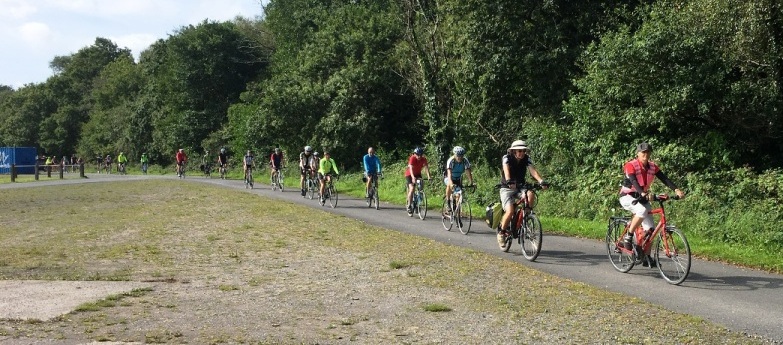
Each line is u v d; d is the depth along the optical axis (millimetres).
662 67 15383
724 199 14062
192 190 28469
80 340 5734
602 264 9867
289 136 38781
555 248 11562
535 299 7387
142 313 6766
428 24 27000
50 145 89625
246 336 5895
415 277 8797
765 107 14688
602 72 16609
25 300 7352
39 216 17984
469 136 24797
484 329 6133
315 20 42094
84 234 13875
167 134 59781
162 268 9680
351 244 12078
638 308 6930
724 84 14922
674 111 15438
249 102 51625
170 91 59969
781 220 12312
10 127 93438
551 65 21125
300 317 6625
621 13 19516
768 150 16016
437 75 26594
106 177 46531
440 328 6180
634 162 8852
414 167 17188
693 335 5875
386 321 6461
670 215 13977
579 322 6359
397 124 36406
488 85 22547
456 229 14422
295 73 39750
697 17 15438
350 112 35469
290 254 10969
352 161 35969
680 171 15859
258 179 39344
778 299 7410
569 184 18578
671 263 8477
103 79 90062
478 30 22234
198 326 6250
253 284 8398
